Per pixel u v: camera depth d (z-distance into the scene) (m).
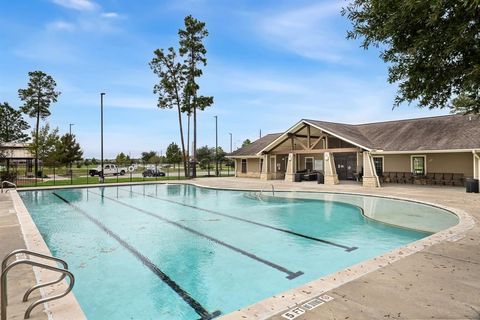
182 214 13.27
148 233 10.05
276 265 7.02
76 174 42.66
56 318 3.70
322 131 24.00
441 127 22.33
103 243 8.93
